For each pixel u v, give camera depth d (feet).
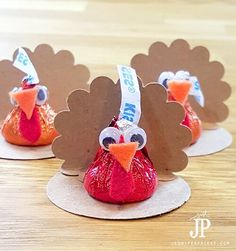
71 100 0.62
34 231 0.54
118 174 0.58
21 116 0.70
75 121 0.63
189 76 0.74
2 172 0.65
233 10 1.39
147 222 0.56
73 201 0.59
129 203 0.59
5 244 0.52
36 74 0.71
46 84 0.74
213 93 0.77
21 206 0.58
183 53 0.75
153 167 0.63
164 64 0.75
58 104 0.75
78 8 1.38
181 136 0.63
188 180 0.64
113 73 0.92
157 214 0.57
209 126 0.77
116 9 1.38
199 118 0.77
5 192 0.61
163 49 0.75
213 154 0.70
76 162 0.64
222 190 0.62
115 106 0.62
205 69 0.76
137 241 0.53
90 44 1.09
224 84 0.77
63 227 0.55
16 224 0.55
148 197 0.60
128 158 0.58
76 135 0.63
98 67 0.95
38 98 0.70
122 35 1.16
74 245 0.52
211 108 0.77
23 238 0.53
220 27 1.24
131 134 0.58
